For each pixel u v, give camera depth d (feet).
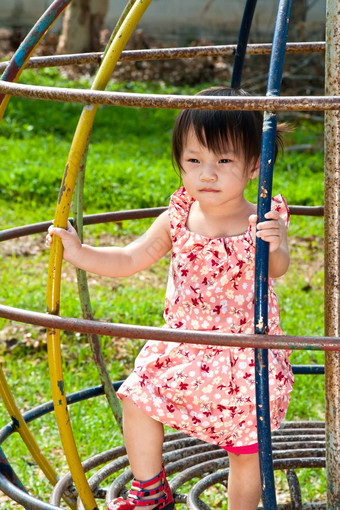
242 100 4.56
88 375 13.48
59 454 11.06
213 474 7.34
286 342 4.76
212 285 5.96
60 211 5.36
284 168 29.66
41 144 31.96
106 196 25.11
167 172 27.63
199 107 4.60
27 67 7.32
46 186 25.75
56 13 5.80
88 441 11.21
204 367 5.84
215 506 9.82
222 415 5.82
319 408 12.54
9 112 36.22
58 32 64.59
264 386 4.88
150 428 5.83
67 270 19.76
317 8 63.67
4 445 11.10
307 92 39.37
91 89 5.16
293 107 4.54
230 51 7.84
